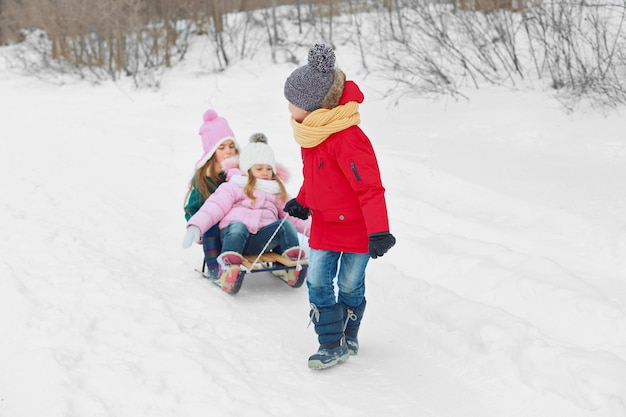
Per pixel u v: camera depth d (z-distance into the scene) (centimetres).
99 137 980
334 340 365
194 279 493
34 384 326
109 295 443
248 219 476
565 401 319
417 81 1066
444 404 332
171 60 1464
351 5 1385
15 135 1002
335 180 348
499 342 367
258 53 1423
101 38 1472
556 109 864
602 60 866
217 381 341
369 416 321
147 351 368
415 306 435
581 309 398
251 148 486
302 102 343
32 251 518
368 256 363
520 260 471
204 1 1491
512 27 1007
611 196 595
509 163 721
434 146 805
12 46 1691
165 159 852
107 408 311
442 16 1158
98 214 635
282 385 349
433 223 573
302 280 477
